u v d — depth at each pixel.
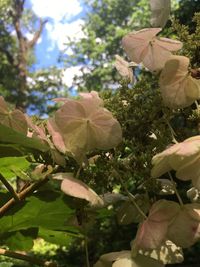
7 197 0.20
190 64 0.17
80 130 0.16
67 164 0.16
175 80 0.16
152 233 0.15
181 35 0.17
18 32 3.73
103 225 1.11
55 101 0.17
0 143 0.16
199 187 0.15
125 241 1.10
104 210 0.20
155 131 0.16
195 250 0.98
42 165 0.18
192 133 0.16
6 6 3.64
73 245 1.16
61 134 0.16
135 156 0.16
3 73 3.49
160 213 0.15
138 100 0.16
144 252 0.16
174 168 0.15
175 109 0.16
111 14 4.61
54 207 0.20
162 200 0.16
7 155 0.16
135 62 0.17
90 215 0.17
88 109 0.16
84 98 0.16
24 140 0.15
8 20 3.72
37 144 0.15
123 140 0.16
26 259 0.17
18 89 3.48
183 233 0.15
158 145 0.16
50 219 0.21
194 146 0.15
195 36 0.17
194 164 0.15
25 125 0.16
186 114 0.17
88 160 0.16
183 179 0.15
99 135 0.16
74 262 1.19
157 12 0.18
